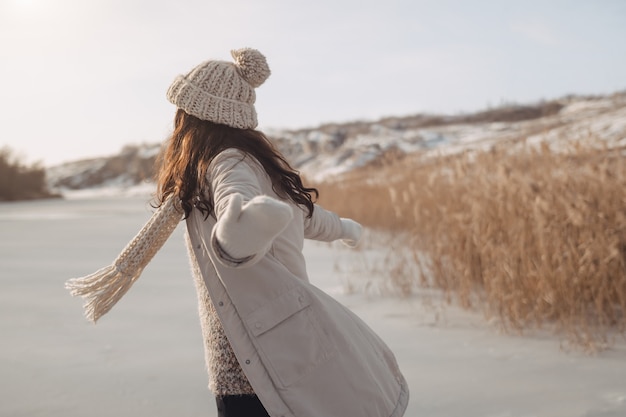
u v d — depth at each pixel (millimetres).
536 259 4613
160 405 3078
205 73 1889
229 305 1777
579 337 3902
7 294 5910
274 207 1494
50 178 92812
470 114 67938
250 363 1734
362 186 11867
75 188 88938
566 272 4387
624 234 4379
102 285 1934
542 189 4879
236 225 1500
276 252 1860
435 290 5641
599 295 4203
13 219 19875
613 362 3588
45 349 4039
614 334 4090
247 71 1922
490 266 4934
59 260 8625
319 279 6504
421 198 7715
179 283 6453
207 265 1820
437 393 3215
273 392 1716
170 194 1950
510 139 6457
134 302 5484
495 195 5262
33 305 5383
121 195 69312
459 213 5488
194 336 4363
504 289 4605
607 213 4504
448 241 5750
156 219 1923
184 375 3520
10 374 3529
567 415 2883
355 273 6688
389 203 9586
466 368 3590
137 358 3842
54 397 3172
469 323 4535
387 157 10953
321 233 2199
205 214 1819
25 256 9102
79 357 3854
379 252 8219
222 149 1830
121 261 1925
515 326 4285
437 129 57219
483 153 6117
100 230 14398
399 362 3746
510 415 2906
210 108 1850
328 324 1798
